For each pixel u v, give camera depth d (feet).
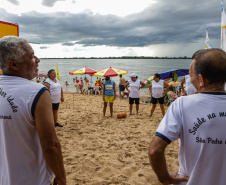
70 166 11.22
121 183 9.57
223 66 3.53
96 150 13.76
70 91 65.87
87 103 36.68
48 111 3.92
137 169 11.02
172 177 3.82
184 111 3.64
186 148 3.64
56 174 4.07
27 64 4.22
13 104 3.79
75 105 34.12
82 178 9.97
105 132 18.19
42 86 4.06
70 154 12.98
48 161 3.94
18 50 3.97
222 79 3.62
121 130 18.90
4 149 3.98
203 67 3.65
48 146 3.82
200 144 3.43
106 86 24.08
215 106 3.45
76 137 16.67
